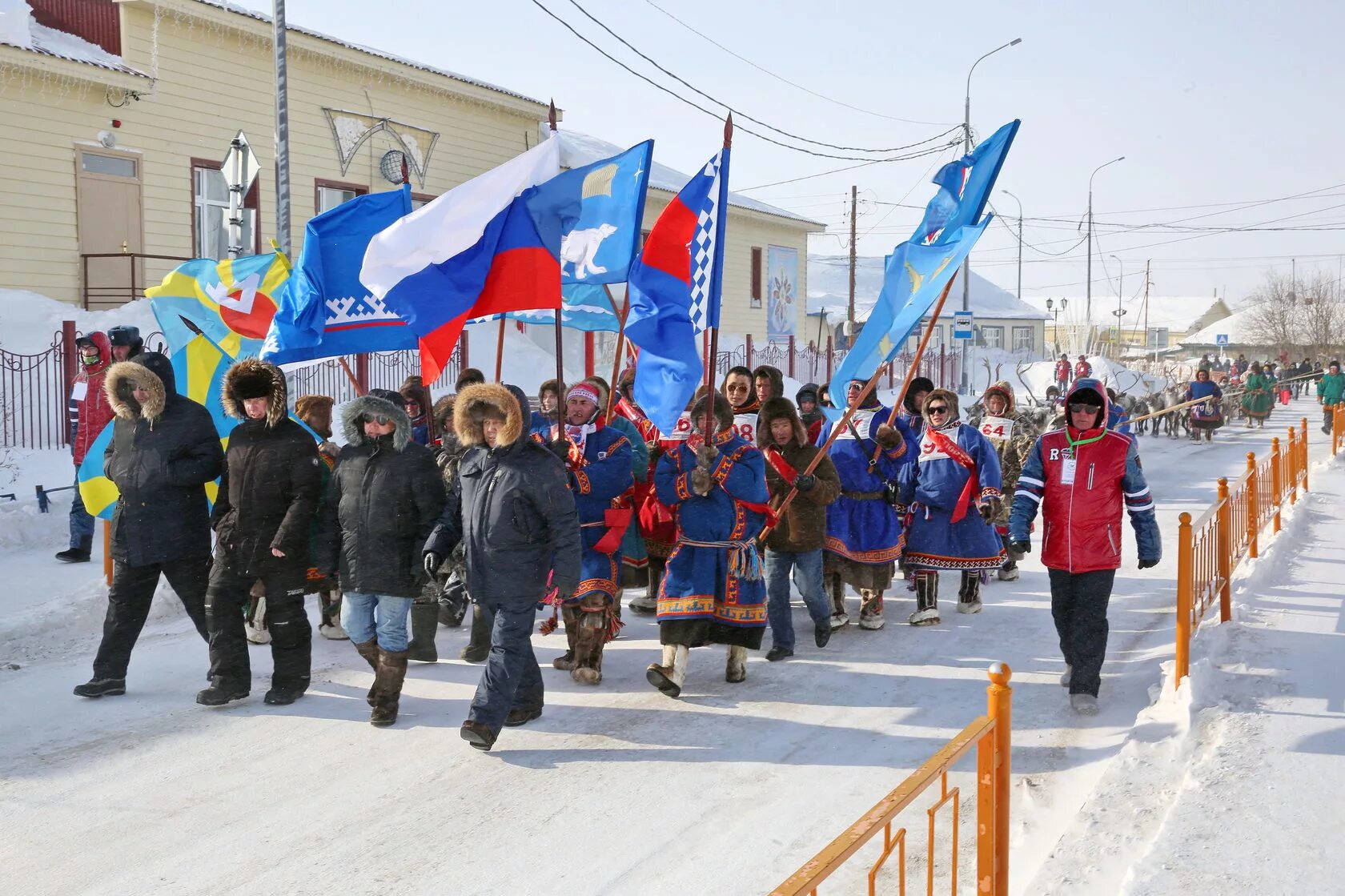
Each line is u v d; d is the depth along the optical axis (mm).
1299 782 4941
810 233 40094
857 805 5246
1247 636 7387
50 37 19078
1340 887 4016
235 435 6605
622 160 7270
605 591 7047
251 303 9062
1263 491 11133
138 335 9047
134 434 6719
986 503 8453
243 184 12281
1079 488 6531
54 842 4820
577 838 4883
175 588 6961
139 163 19375
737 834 4922
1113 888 4160
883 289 8055
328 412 8305
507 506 5805
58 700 6734
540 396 8383
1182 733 5668
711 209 6906
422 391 8672
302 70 21984
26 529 11383
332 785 5465
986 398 10492
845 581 8664
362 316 8227
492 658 5883
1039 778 5570
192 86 20156
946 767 3088
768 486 7816
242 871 4559
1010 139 7707
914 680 7273
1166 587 10133
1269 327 78438
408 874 4543
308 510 6496
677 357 6742
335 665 7555
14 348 15594
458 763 5766
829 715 6559
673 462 6898
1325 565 9961
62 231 18359
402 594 6211
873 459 8547
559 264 7227
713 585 6828
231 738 6105
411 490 6203
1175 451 24656
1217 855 4273
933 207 8047
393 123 23938
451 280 7105
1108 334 75188
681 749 5984
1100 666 6551
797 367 32281
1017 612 9266
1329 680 6398
